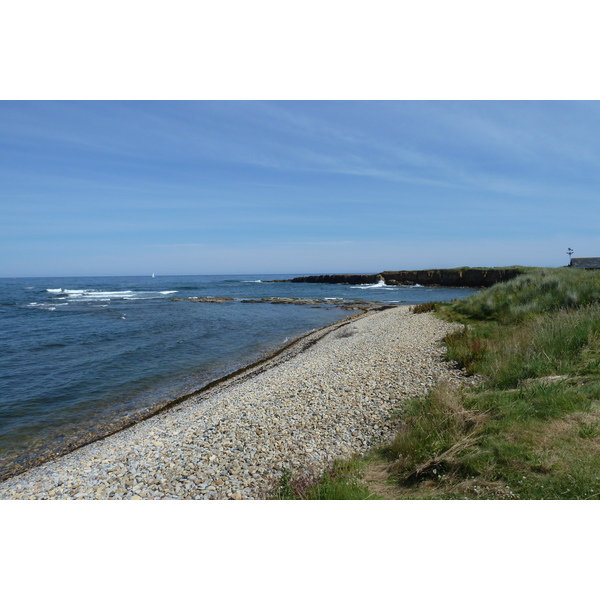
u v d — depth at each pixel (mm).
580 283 17766
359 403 9406
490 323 17938
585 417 5992
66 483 7094
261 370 16344
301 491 5688
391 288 93562
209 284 131000
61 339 25797
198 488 6320
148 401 13758
